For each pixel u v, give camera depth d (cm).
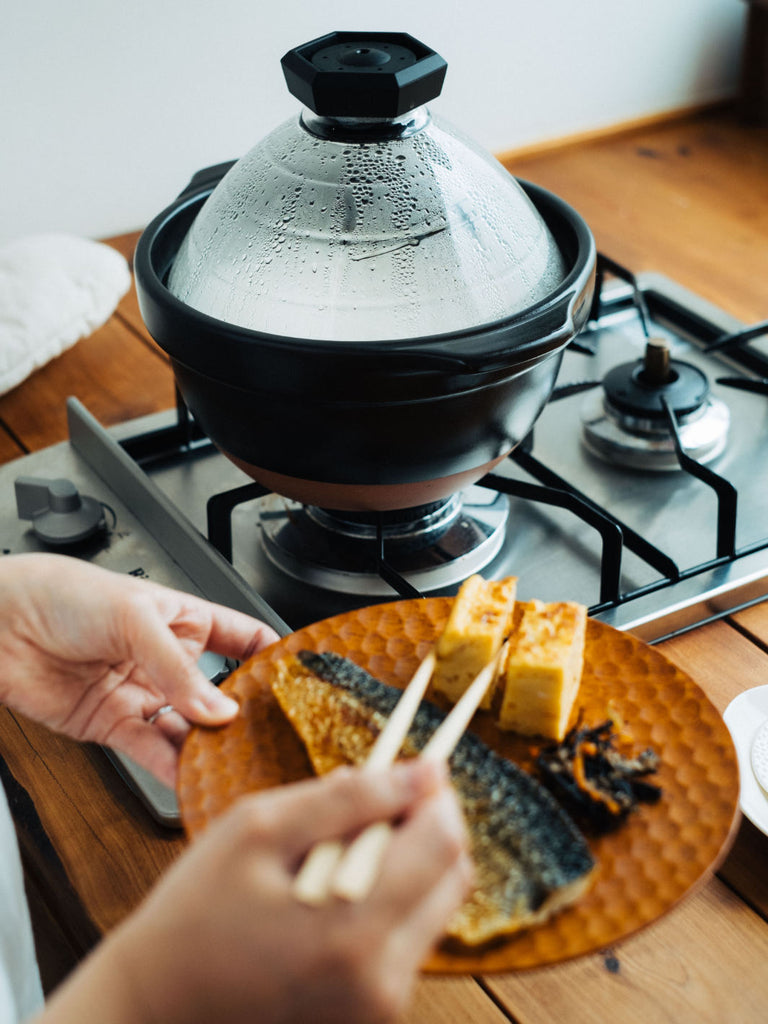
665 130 155
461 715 46
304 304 60
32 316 103
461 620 52
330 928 33
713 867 43
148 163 133
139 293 63
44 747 65
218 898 34
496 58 146
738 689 66
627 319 109
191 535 76
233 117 136
